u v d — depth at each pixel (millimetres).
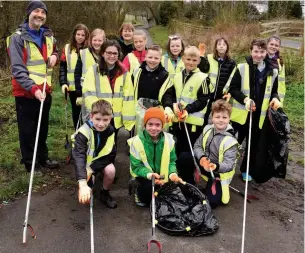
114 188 4629
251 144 4840
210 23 22484
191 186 3980
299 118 8055
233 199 4496
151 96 4785
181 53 5527
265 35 17359
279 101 4648
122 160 5465
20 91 4477
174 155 4148
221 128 4320
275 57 5000
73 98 5750
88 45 5453
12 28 10164
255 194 4680
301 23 20266
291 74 11188
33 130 4719
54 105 8008
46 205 4152
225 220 4023
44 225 3797
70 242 3555
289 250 3611
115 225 3846
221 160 4285
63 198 4312
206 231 3723
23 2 10062
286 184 5078
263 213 4230
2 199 4254
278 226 4000
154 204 3650
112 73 4566
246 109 4691
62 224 3822
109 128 3988
